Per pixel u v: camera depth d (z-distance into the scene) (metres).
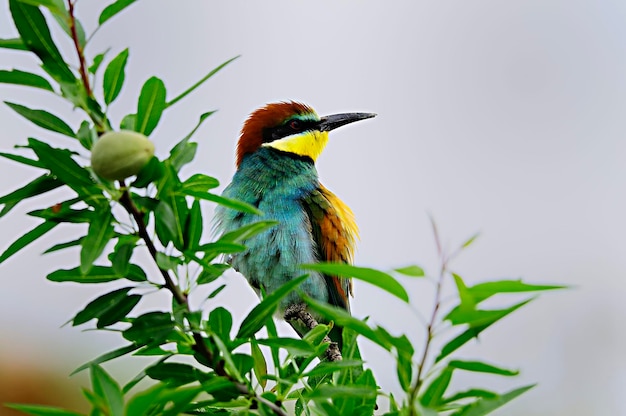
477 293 5.88
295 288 6.91
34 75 6.72
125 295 7.14
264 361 7.46
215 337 6.73
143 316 6.98
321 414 6.66
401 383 6.19
